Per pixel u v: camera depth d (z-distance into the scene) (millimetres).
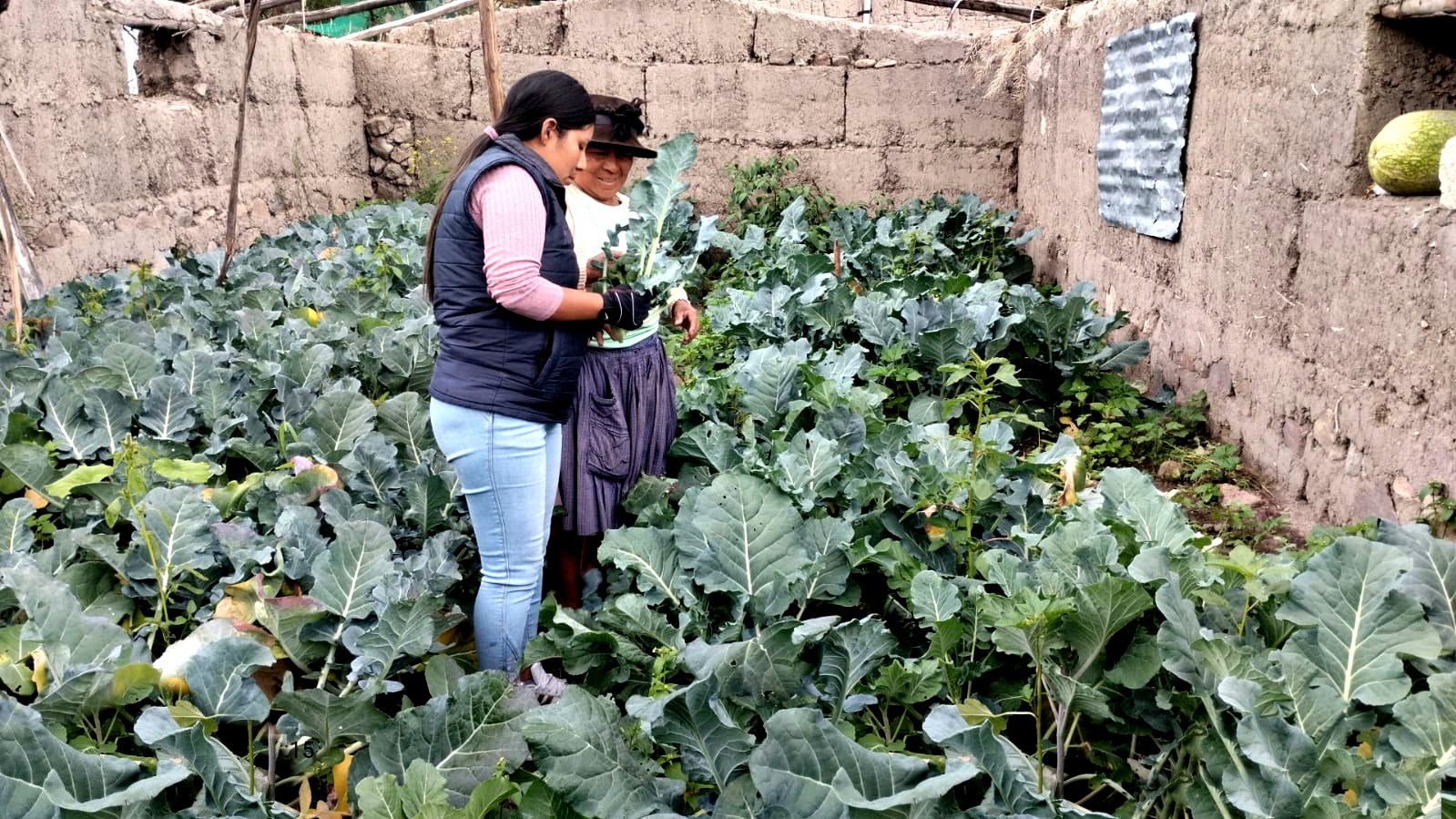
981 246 10414
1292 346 5348
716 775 2689
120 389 4973
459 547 4125
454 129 13070
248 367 5480
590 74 12664
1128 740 3121
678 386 6094
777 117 12383
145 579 3584
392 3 12609
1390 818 2357
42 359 5434
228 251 7703
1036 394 6832
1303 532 5090
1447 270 4121
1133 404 6473
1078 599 2955
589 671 3328
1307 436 5234
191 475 3613
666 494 4168
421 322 6113
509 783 2555
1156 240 7176
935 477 3895
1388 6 4590
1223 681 2633
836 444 4141
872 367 6172
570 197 3816
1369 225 4609
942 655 3211
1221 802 2543
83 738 2840
